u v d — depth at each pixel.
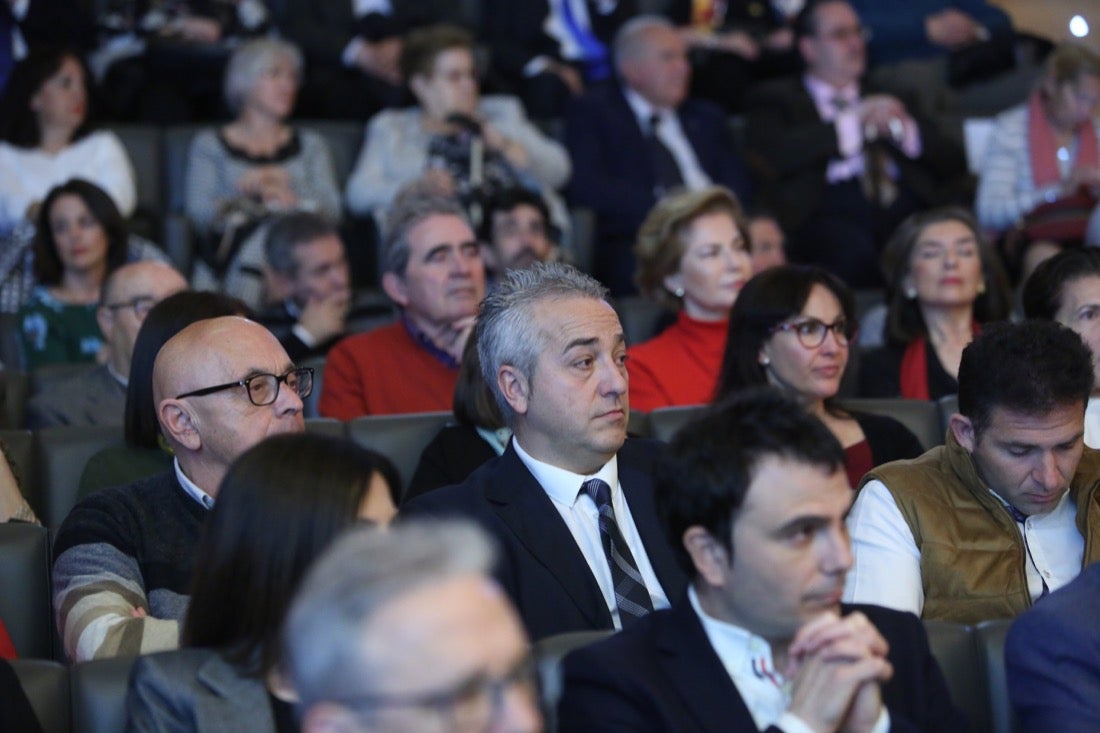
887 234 13.23
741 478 4.05
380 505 4.30
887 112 13.34
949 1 15.56
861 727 4.00
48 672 4.57
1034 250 11.69
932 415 7.83
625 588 5.70
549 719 4.34
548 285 5.94
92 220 10.76
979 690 4.79
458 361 8.99
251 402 5.95
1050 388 5.39
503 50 14.78
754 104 13.93
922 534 5.78
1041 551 5.84
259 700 4.20
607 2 15.59
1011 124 12.82
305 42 14.24
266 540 4.21
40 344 10.61
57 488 7.19
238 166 12.42
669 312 9.84
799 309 7.47
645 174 13.12
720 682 4.23
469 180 12.34
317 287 10.41
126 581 5.75
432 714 2.60
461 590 2.68
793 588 4.05
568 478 5.84
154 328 6.84
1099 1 15.02
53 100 12.14
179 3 13.97
